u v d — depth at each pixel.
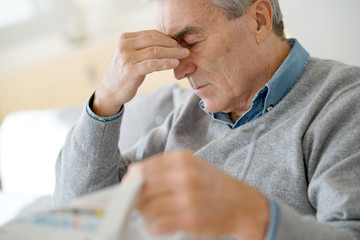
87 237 0.57
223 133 1.22
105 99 1.20
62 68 2.61
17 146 1.87
